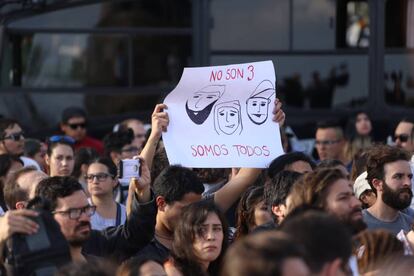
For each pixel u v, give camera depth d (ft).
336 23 81.76
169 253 44.29
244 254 26.78
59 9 80.89
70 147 65.51
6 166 57.47
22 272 35.17
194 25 80.94
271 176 49.83
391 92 82.12
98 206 56.70
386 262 34.73
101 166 56.75
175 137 49.47
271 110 48.88
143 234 43.73
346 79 81.97
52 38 81.05
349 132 80.84
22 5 80.59
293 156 49.78
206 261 42.45
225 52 81.05
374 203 53.36
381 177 51.34
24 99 81.41
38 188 40.27
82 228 39.73
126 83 81.30
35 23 80.94
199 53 80.84
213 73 49.49
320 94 81.87
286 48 81.56
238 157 48.98
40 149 72.43
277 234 27.63
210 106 49.32
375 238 36.42
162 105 49.52
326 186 38.65
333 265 29.99
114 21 81.20
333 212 38.40
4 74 81.25
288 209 40.75
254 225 46.70
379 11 81.66
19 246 35.17
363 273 36.11
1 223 35.47
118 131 70.33
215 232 42.19
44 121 81.51
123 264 37.55
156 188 45.91
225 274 27.35
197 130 49.39
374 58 81.97
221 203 49.34
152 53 81.25
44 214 35.73
